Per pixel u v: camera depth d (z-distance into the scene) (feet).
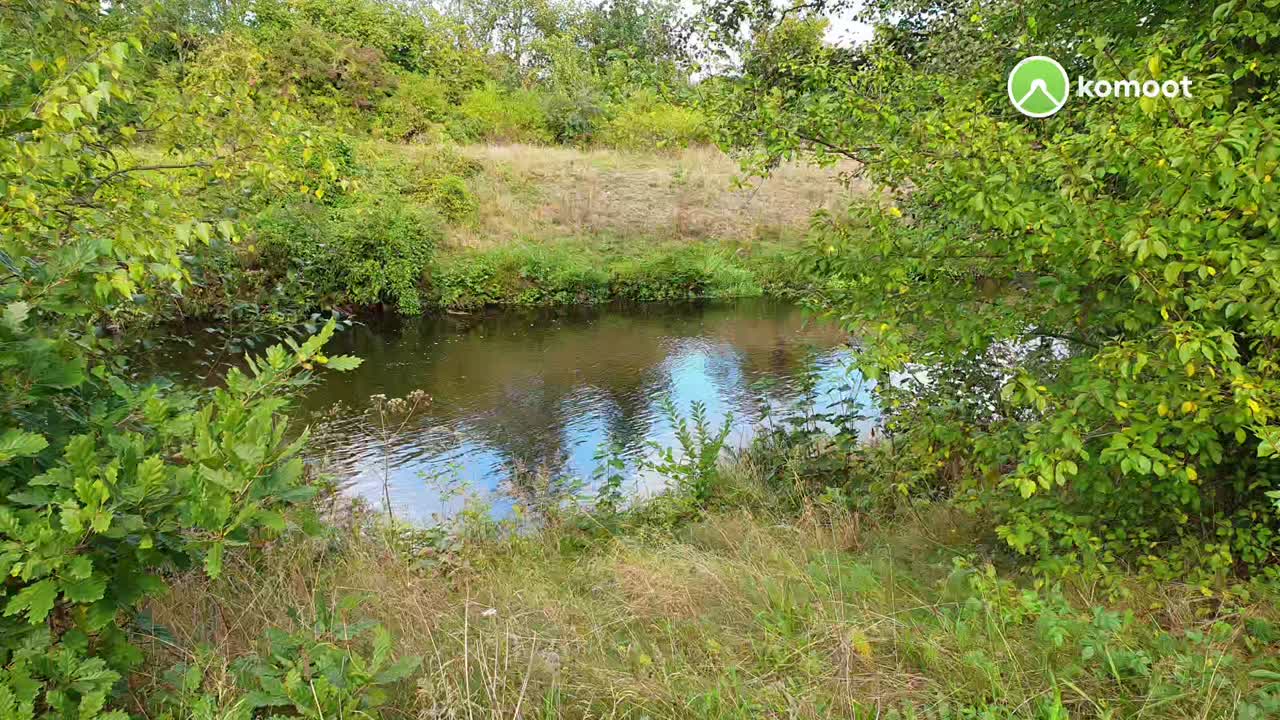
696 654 8.83
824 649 8.48
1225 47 9.85
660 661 8.48
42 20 9.12
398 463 22.50
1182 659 7.45
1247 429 8.82
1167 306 8.06
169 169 10.76
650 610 10.15
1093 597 9.40
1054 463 8.89
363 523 14.01
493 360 36.27
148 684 6.98
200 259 11.85
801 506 15.84
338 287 43.19
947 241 10.26
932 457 12.85
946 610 9.11
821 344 39.09
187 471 5.17
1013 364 13.39
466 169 59.98
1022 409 12.87
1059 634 7.52
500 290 48.65
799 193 65.36
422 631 9.05
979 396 13.66
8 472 5.43
